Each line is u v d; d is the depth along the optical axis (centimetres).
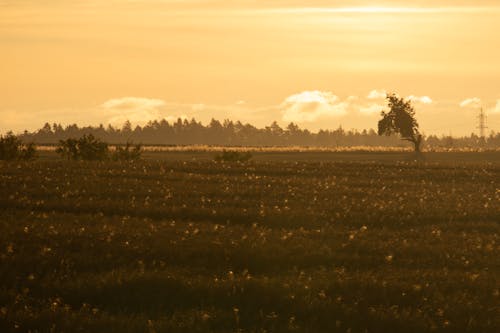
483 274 4494
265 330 3403
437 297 3941
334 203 7281
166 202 6956
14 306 3612
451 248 5203
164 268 4325
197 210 6425
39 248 4641
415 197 8150
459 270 4591
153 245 4788
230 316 3531
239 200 7256
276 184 8919
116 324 3403
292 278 4134
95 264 4366
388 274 4366
